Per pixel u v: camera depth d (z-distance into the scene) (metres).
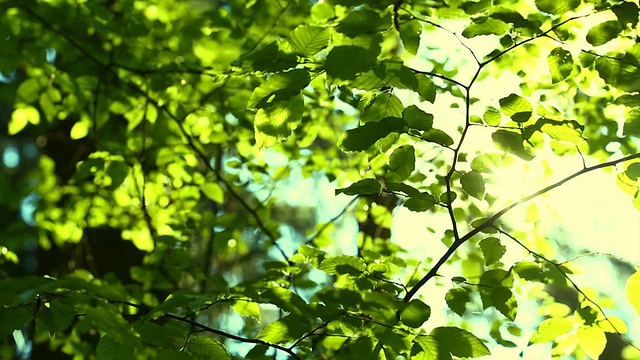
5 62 4.43
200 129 4.93
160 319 3.09
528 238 4.18
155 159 4.98
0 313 2.56
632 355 3.01
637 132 2.50
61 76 4.61
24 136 10.27
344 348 3.28
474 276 3.93
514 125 2.53
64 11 4.52
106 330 2.30
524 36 2.63
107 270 5.74
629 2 2.44
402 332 2.56
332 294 2.63
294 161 4.99
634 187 2.63
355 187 2.51
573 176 2.58
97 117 4.78
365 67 2.15
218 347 2.58
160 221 4.84
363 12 2.28
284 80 2.28
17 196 5.31
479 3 2.58
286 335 2.64
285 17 4.57
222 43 4.76
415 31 2.53
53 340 4.67
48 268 6.31
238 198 4.76
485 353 2.45
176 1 5.65
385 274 3.40
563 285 2.88
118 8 5.10
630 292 2.66
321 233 4.66
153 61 4.79
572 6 2.46
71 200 5.09
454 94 3.89
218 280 4.04
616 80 2.50
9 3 4.41
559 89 3.94
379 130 2.35
